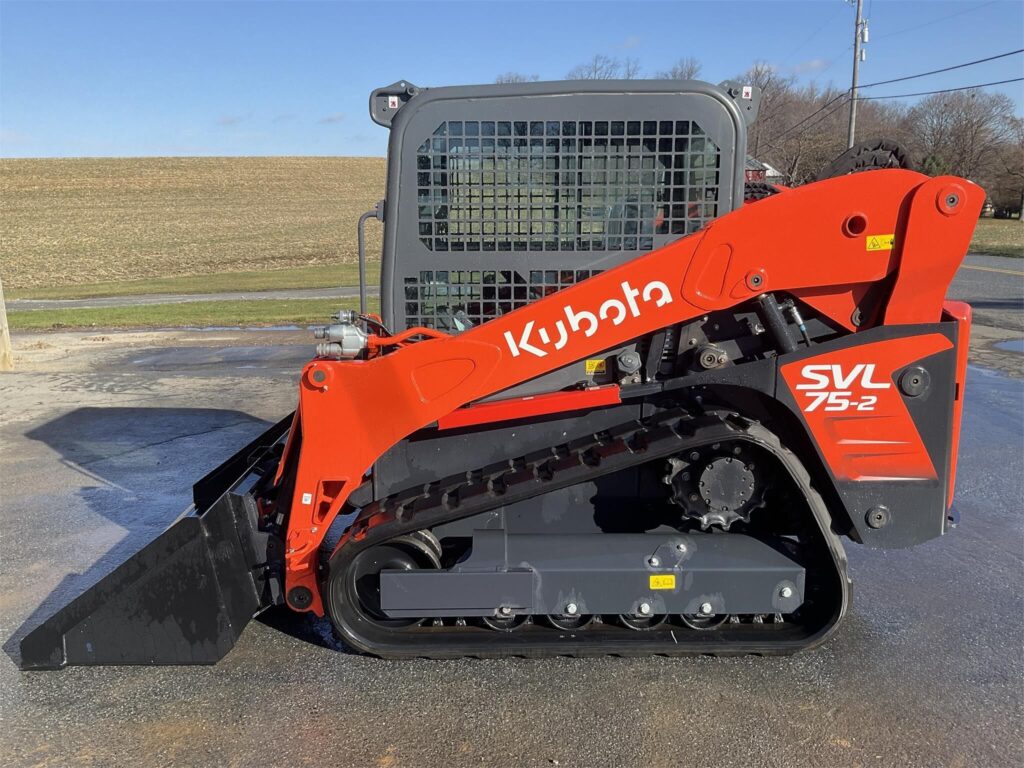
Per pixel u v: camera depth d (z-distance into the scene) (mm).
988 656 3186
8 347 9797
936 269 2762
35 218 41062
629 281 2855
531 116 3088
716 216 3115
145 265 28656
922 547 4270
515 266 3205
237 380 9055
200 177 57844
